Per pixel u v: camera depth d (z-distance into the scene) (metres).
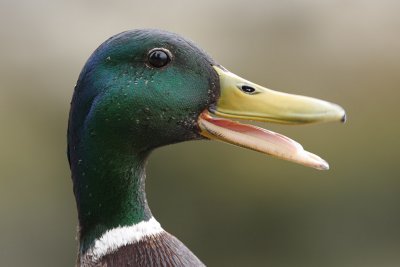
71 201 12.20
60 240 12.06
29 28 14.26
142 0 14.77
